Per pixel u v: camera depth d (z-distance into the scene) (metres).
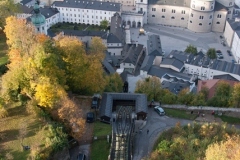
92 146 98.25
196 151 88.06
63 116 93.50
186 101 131.88
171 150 90.25
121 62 198.50
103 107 113.69
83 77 114.94
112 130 101.62
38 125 93.88
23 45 111.75
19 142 87.81
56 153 87.31
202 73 198.00
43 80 95.25
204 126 102.56
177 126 106.31
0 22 149.62
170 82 173.00
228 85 146.00
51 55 99.81
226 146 80.88
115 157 92.62
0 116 96.56
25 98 102.25
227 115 125.06
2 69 122.56
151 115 120.00
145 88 136.12
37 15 153.75
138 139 105.62
